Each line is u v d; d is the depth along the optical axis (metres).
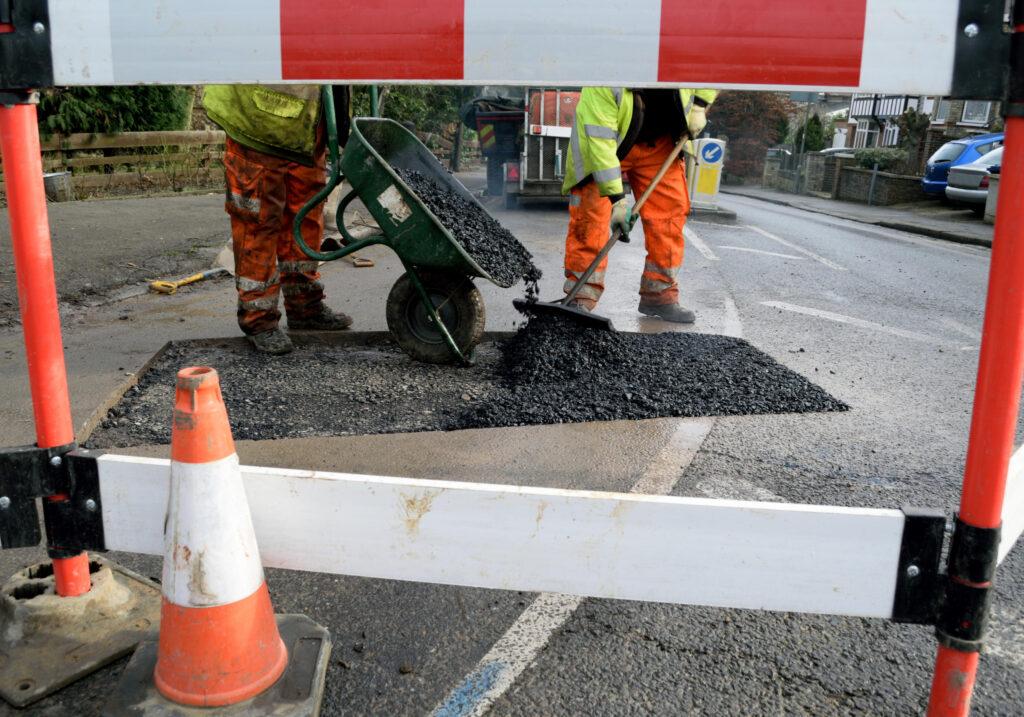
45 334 1.85
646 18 1.53
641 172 5.43
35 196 1.78
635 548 1.79
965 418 4.02
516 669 2.04
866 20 1.47
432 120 21.84
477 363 4.55
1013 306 1.47
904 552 1.70
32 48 1.65
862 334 5.76
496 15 1.56
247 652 1.79
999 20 1.41
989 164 16.50
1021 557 2.68
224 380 4.14
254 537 1.82
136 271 6.80
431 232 3.91
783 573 1.76
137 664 1.90
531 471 3.16
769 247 10.75
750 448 3.49
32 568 2.22
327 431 3.51
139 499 1.91
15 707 1.82
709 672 2.05
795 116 38.75
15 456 1.90
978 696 2.00
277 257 4.76
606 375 4.27
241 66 1.64
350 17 1.59
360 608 2.29
